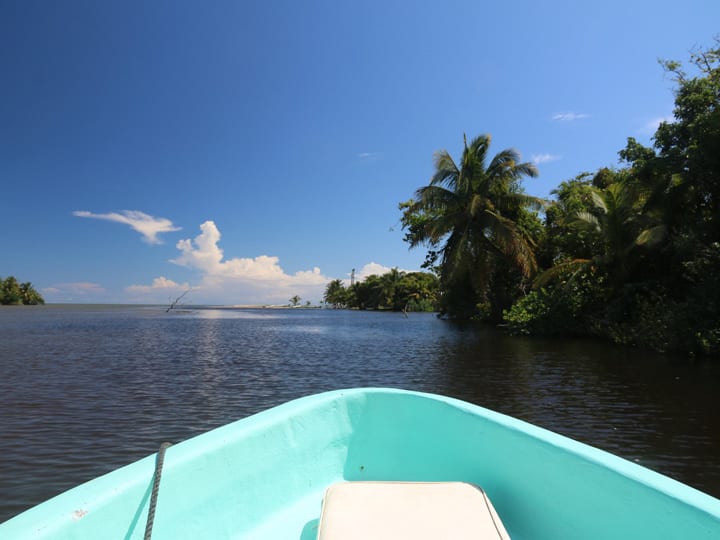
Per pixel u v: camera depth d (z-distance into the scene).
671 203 17.56
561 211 27.11
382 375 11.02
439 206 27.22
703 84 17.02
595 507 1.72
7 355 15.05
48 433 6.12
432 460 2.47
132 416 7.04
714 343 13.69
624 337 17.58
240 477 2.03
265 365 12.88
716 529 1.35
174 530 1.69
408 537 1.58
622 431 6.33
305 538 1.99
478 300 35.12
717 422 6.74
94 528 1.41
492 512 1.76
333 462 2.53
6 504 4.06
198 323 42.62
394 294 92.06
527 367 12.30
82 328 31.17
